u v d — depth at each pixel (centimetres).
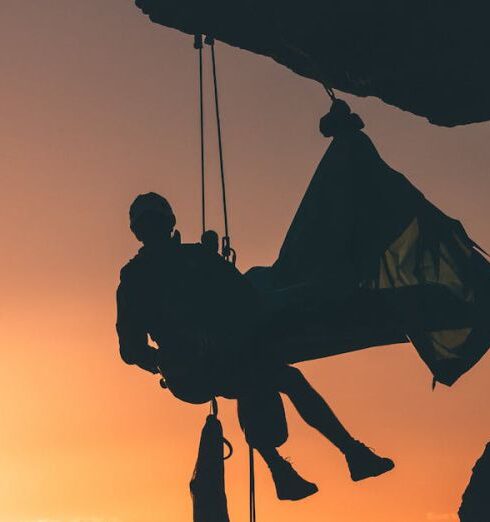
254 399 916
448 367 934
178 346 916
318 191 988
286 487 912
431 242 957
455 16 1099
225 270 926
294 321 915
